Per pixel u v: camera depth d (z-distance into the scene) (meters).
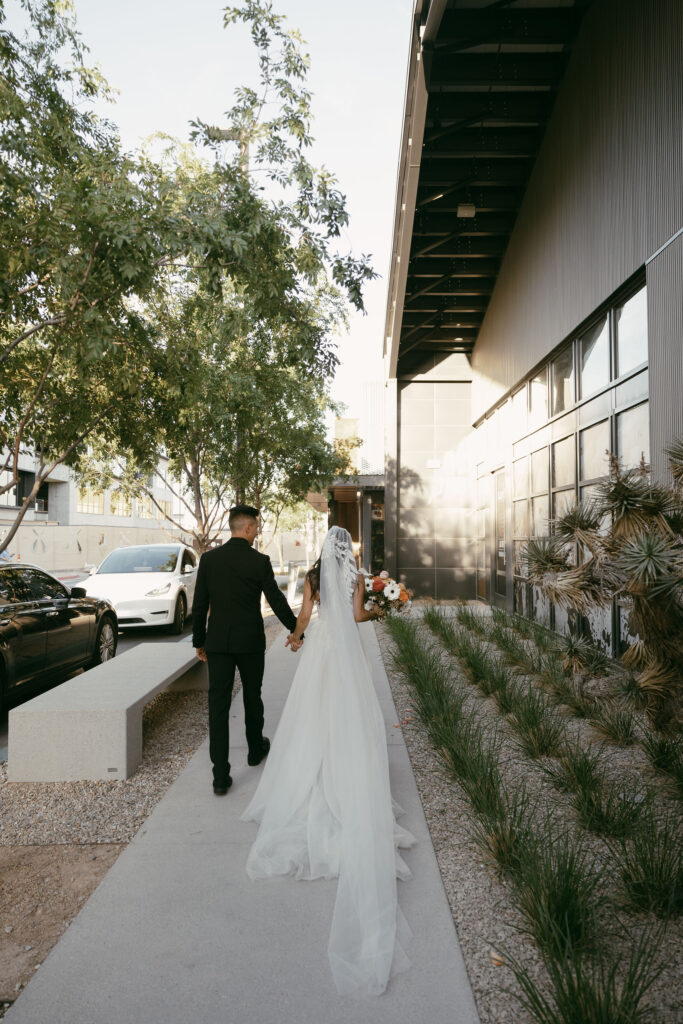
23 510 9.55
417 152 10.28
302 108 7.71
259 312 8.01
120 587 11.55
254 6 7.30
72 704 4.52
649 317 6.30
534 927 2.50
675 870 2.76
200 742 5.24
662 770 4.09
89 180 6.07
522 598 12.11
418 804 3.88
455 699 5.46
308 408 16.11
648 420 6.61
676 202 5.78
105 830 3.66
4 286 6.44
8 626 6.04
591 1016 1.95
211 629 4.24
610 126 7.35
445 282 14.52
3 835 3.61
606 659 5.51
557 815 3.59
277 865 3.09
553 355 10.09
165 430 11.55
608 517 5.86
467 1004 2.21
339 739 3.12
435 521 17.58
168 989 2.28
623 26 6.95
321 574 3.61
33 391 9.16
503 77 9.88
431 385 17.75
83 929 2.65
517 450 12.52
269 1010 2.18
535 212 10.76
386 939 2.48
